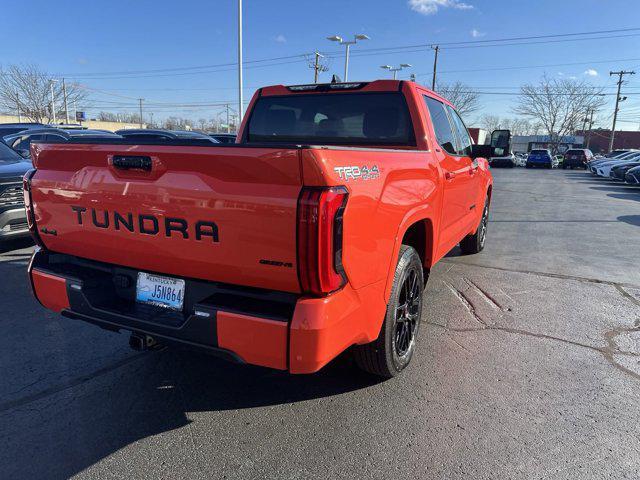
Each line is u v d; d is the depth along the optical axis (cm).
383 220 272
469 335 420
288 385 338
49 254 322
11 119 5666
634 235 909
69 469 250
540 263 673
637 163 2328
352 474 248
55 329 427
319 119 448
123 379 344
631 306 499
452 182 437
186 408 308
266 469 252
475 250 712
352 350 321
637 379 348
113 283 299
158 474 247
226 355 246
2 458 257
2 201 623
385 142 414
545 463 257
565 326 443
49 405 308
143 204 259
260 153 220
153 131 1180
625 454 265
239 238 233
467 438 278
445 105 489
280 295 241
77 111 5562
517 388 333
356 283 249
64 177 289
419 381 342
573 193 1848
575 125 7031
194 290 266
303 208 215
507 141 555
